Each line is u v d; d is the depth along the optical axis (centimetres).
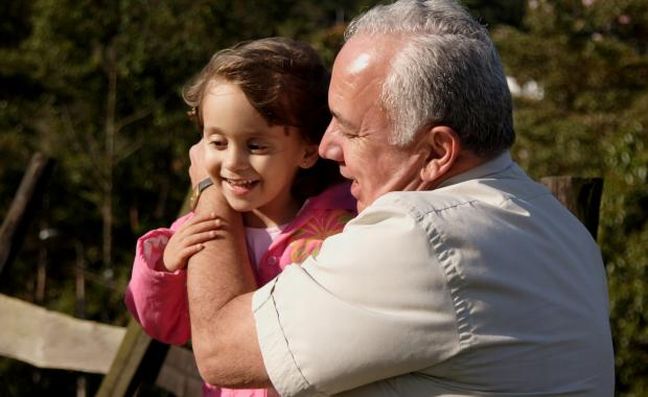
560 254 196
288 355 185
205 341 197
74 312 684
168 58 702
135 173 715
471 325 182
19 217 399
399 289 181
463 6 198
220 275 203
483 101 190
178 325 219
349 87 195
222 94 203
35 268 723
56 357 394
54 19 696
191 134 706
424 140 192
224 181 209
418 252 182
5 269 400
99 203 704
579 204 267
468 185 193
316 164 222
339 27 727
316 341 183
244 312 194
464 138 191
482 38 194
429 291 181
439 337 181
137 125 716
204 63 708
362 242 185
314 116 209
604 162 584
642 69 762
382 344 181
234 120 202
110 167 699
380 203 189
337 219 216
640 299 486
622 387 501
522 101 767
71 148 717
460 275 182
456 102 188
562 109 760
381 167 196
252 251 218
